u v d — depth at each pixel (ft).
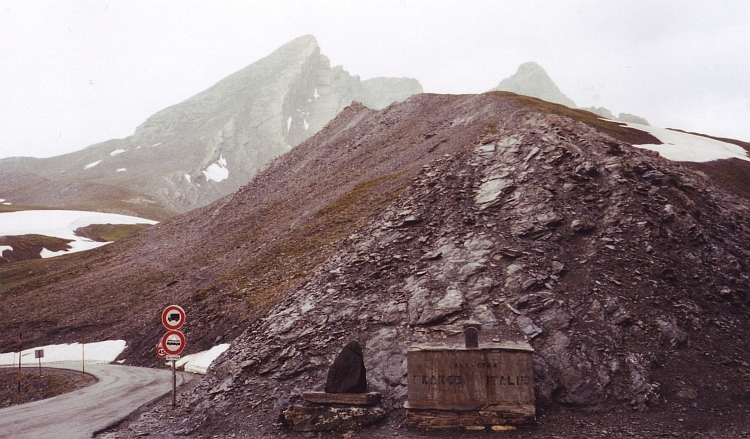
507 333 58.75
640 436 44.68
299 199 252.21
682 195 83.87
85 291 253.44
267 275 159.22
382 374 57.21
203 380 66.69
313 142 347.36
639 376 53.06
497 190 84.64
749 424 47.06
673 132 288.30
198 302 163.32
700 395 51.88
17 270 347.56
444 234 78.59
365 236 89.92
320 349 63.05
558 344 56.80
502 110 249.75
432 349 49.06
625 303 62.23
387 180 199.21
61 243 519.19
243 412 55.11
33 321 225.76
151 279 238.07
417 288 68.69
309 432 48.85
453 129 247.91
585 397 51.44
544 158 88.17
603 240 71.82
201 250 255.29
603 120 279.49
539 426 47.24
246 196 314.76
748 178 197.88
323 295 74.33
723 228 82.43
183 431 52.39
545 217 75.87
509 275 66.69
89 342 186.80
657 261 69.15
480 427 46.93
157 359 142.92
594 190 80.43
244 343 72.08
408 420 48.29
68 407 72.18
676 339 58.29
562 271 67.15
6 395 125.59
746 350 59.00
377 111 346.33
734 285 69.00
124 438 50.49
